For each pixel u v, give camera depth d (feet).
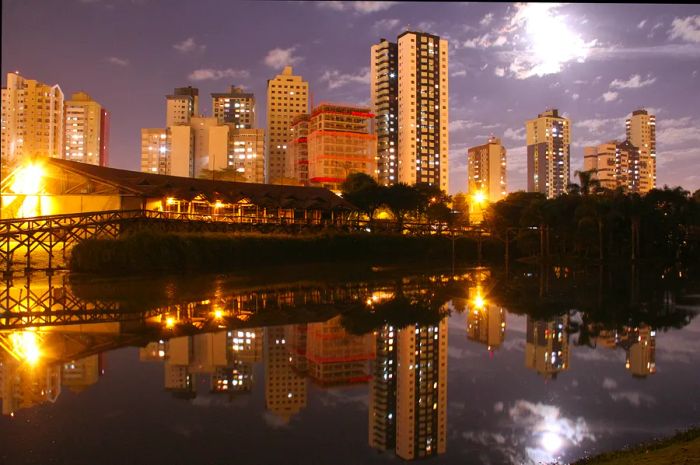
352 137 588.09
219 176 465.06
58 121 649.61
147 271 190.29
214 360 82.23
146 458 47.06
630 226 339.57
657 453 42.22
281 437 53.26
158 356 82.99
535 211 340.80
